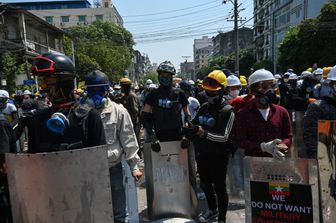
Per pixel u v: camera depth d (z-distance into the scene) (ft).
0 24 78.74
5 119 11.00
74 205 7.17
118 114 10.98
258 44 218.79
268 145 10.43
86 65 136.36
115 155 10.77
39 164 6.99
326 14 96.17
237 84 18.20
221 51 312.09
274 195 9.63
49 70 7.78
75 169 7.13
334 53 94.79
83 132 7.97
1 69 71.51
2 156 10.59
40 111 8.20
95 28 203.10
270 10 199.11
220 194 13.56
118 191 10.93
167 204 14.28
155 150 13.96
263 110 11.57
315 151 11.72
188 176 14.16
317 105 11.86
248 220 9.97
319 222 9.27
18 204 7.38
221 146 13.17
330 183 9.51
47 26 105.29
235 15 104.78
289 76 30.37
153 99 14.58
